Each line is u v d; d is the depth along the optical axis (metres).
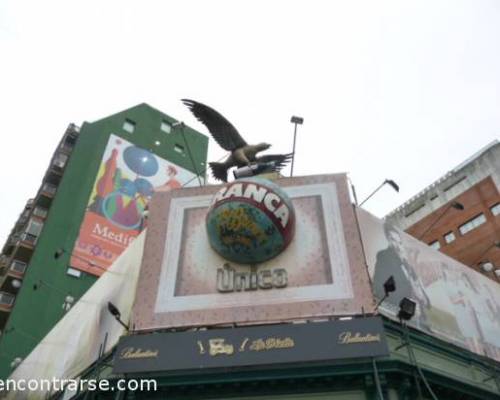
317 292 14.15
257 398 12.38
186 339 13.21
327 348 12.48
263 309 13.95
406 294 16.55
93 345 16.80
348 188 16.75
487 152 43.25
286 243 15.03
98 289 19.50
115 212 40.28
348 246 15.16
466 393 14.18
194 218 16.77
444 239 43.09
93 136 45.25
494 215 40.19
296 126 19.98
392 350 13.63
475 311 19.22
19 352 30.77
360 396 12.12
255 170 18.48
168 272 15.33
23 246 40.06
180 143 50.28
